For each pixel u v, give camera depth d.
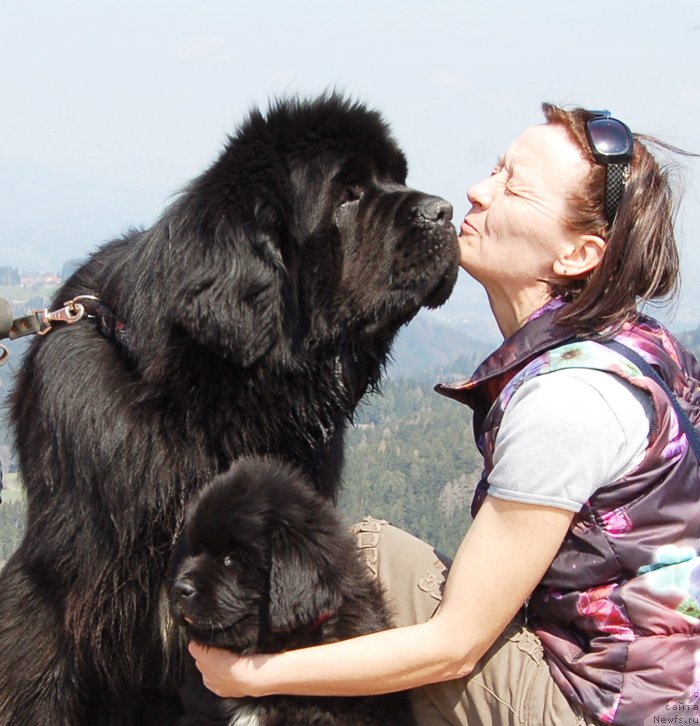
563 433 1.86
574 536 1.90
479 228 2.08
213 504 2.01
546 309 2.00
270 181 2.09
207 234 2.05
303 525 2.00
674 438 1.89
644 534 1.88
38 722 2.14
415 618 2.09
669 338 2.01
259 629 2.01
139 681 2.14
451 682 2.02
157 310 2.05
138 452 2.04
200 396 2.07
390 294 2.17
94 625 2.08
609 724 1.87
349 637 2.03
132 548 2.06
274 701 2.02
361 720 2.03
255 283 2.05
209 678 2.01
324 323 2.15
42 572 2.10
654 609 1.88
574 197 1.98
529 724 1.92
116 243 2.27
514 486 1.87
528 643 1.96
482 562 1.89
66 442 2.05
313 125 2.14
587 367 1.90
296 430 2.16
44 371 2.10
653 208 1.96
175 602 1.99
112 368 2.07
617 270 1.95
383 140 2.21
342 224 2.17
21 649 2.12
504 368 2.00
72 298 2.19
